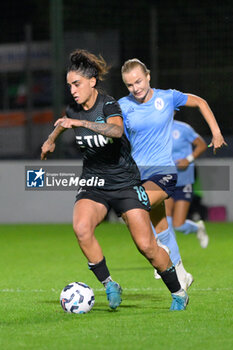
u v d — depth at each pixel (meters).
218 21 63.03
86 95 21.20
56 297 26.31
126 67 25.25
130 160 21.78
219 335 18.55
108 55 62.81
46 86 69.81
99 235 55.50
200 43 63.06
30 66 64.44
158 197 24.75
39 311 22.80
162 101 25.67
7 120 67.44
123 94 61.53
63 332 19.12
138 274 33.47
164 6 76.75
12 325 20.33
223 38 62.75
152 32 61.56
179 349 16.92
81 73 21.06
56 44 60.38
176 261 25.98
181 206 36.41
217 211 63.94
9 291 28.16
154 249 21.38
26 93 65.19
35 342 17.89
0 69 68.75
